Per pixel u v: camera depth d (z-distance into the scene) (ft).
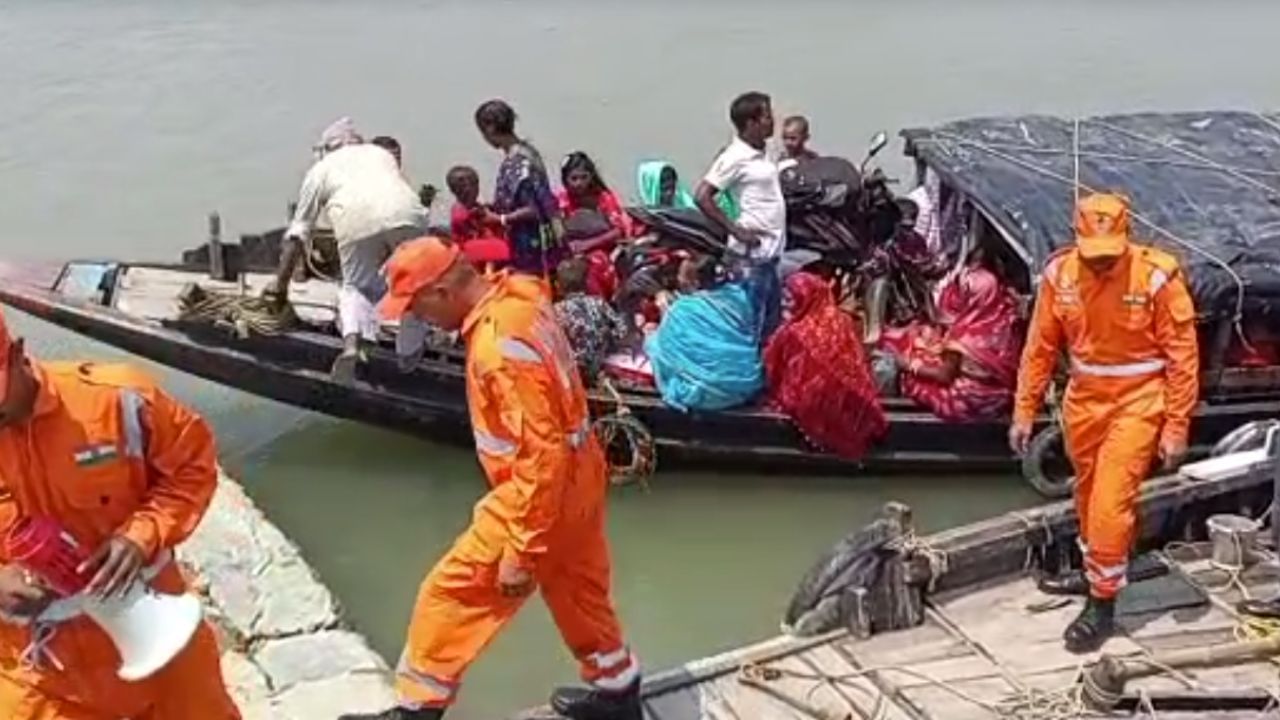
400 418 33.17
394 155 33.45
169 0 81.56
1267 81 69.72
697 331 32.17
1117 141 35.91
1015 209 31.94
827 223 34.63
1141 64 72.33
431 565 31.22
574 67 70.74
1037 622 22.20
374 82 68.49
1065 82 69.62
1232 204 32.65
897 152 59.62
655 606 29.96
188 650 15.96
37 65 70.49
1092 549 21.27
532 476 17.35
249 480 33.88
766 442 32.55
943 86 68.80
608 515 32.96
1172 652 20.99
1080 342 20.94
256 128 62.34
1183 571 23.48
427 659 18.45
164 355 32.91
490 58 72.33
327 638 24.75
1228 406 31.58
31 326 41.52
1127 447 20.83
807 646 21.68
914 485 33.12
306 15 79.41
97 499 14.97
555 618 19.35
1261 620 22.09
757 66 71.41
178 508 15.26
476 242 33.78
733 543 32.01
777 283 32.48
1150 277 20.54
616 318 32.94
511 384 17.30
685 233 33.40
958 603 22.63
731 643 28.81
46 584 15.07
